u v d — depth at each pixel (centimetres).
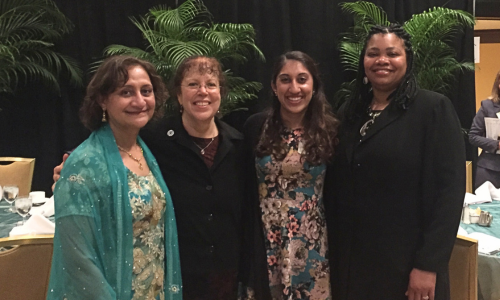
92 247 119
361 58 168
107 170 126
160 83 143
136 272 128
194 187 160
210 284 163
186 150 161
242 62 317
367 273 159
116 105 129
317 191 175
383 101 166
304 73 171
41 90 326
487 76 530
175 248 144
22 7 301
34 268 155
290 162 172
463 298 158
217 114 179
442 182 146
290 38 331
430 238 145
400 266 153
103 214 123
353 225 162
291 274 172
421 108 154
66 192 119
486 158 310
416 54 324
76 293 115
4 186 271
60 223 118
